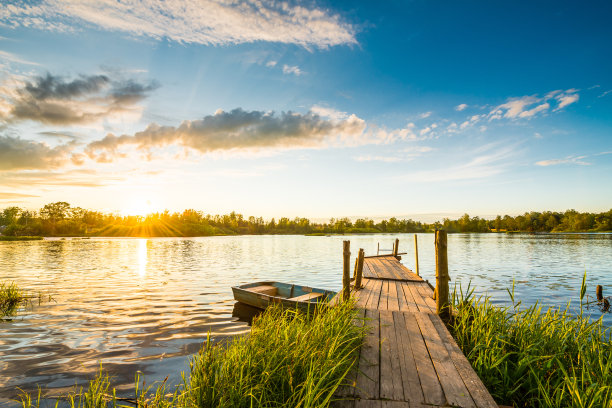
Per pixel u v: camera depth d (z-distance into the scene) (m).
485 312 6.34
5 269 23.95
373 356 4.82
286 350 4.56
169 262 30.09
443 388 3.94
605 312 12.01
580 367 4.80
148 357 7.32
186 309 11.91
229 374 4.25
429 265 26.55
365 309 7.19
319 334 5.04
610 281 18.80
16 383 6.01
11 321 10.20
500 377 4.91
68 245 58.69
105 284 17.56
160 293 15.05
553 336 5.51
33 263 28.22
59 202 140.88
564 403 4.18
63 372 6.49
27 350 7.70
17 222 121.62
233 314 11.16
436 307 7.32
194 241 83.06
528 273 22.08
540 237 87.69
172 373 6.48
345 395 3.81
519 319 6.18
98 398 4.70
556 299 14.13
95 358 7.24
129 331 9.22
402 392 3.86
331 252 43.72
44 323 9.98
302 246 58.75
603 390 3.71
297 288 12.94
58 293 14.93
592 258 32.12
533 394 4.62
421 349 5.06
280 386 4.20
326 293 11.77
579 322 5.75
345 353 4.81
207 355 4.55
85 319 10.47
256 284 13.61
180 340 8.46
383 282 11.16
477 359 5.02
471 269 24.27
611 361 4.41
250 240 89.31
